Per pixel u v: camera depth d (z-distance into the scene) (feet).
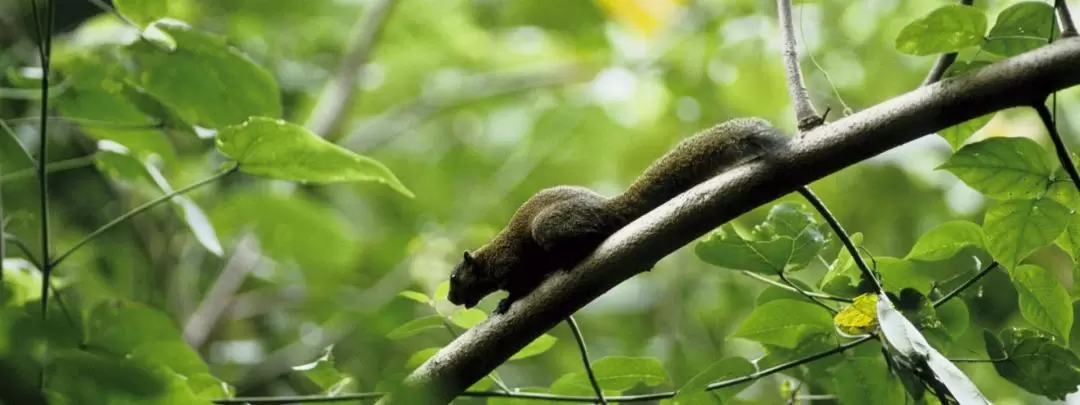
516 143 72.49
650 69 62.34
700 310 57.11
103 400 16.48
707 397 24.99
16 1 51.19
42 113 25.09
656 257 21.58
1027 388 24.52
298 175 26.55
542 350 26.50
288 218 49.16
